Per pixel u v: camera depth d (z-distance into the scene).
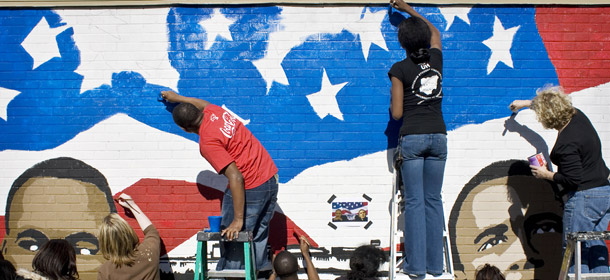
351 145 4.96
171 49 4.96
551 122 4.37
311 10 4.95
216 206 4.98
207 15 4.96
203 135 4.09
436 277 4.26
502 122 4.96
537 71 4.97
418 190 4.23
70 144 4.96
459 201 4.97
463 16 4.96
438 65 4.30
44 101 4.95
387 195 4.95
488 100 4.97
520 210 4.98
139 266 4.09
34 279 3.71
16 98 4.94
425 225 4.28
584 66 4.97
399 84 4.24
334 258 4.95
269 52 4.96
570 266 4.19
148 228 4.46
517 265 4.98
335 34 4.96
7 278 3.80
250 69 4.96
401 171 4.38
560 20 4.96
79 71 4.95
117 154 4.96
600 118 4.96
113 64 4.95
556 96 4.35
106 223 4.02
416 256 4.21
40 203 4.96
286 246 4.96
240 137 4.21
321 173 4.96
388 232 4.95
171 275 4.96
